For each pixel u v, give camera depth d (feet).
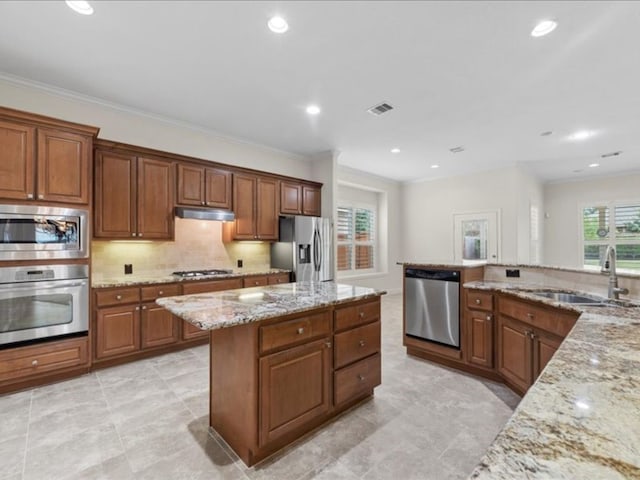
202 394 8.51
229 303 6.71
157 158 11.85
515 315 8.43
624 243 20.85
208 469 5.72
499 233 19.94
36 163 8.72
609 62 8.65
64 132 9.18
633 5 6.53
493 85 9.97
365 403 8.06
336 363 7.23
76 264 9.39
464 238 21.63
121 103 11.34
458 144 15.79
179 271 13.29
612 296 7.32
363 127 13.57
